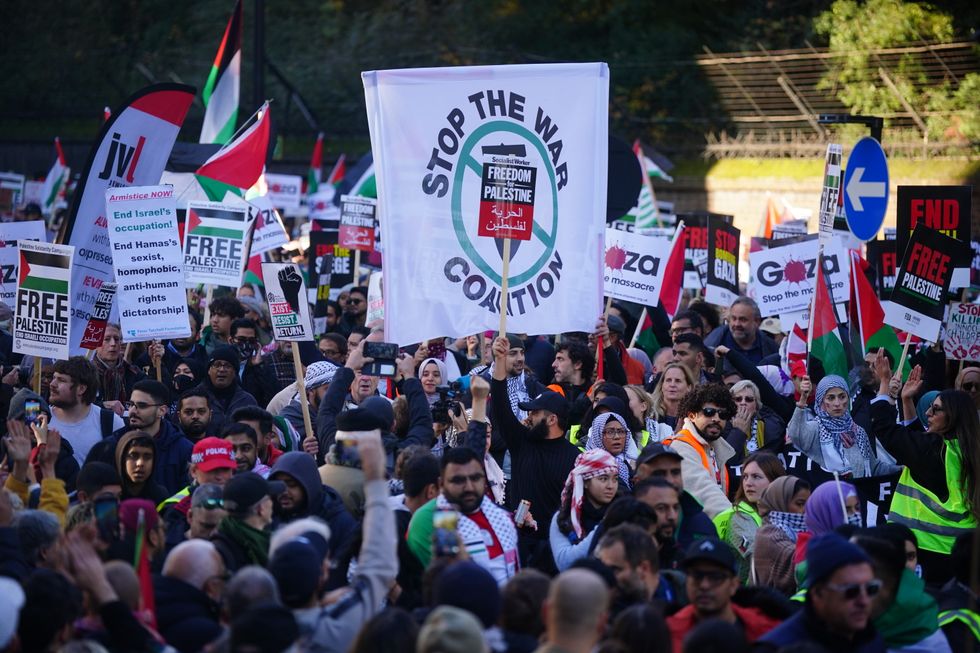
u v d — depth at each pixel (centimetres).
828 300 1067
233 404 995
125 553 589
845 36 3123
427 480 689
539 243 838
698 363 1080
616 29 3731
